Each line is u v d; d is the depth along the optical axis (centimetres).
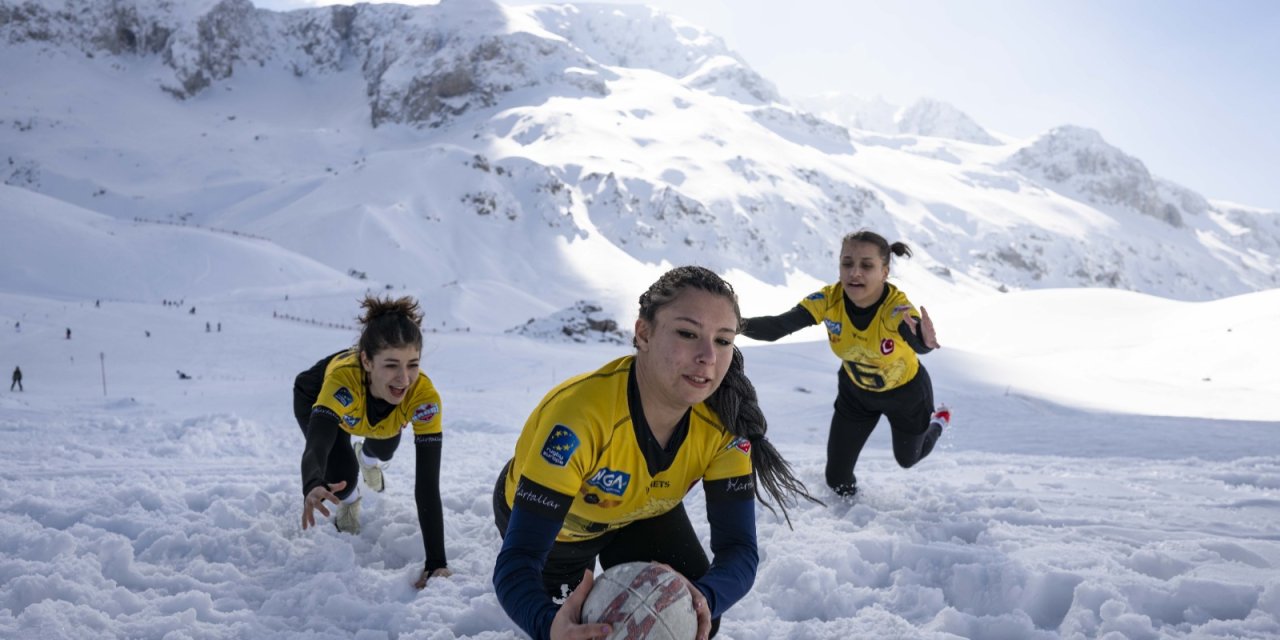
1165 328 6469
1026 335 6681
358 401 465
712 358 245
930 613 399
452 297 8781
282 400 2245
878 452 1141
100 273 8425
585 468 272
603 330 5731
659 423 277
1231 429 1492
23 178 18550
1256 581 414
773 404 2506
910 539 511
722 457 286
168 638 361
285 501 607
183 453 994
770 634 370
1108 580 406
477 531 546
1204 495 680
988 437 1454
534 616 243
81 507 585
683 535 324
